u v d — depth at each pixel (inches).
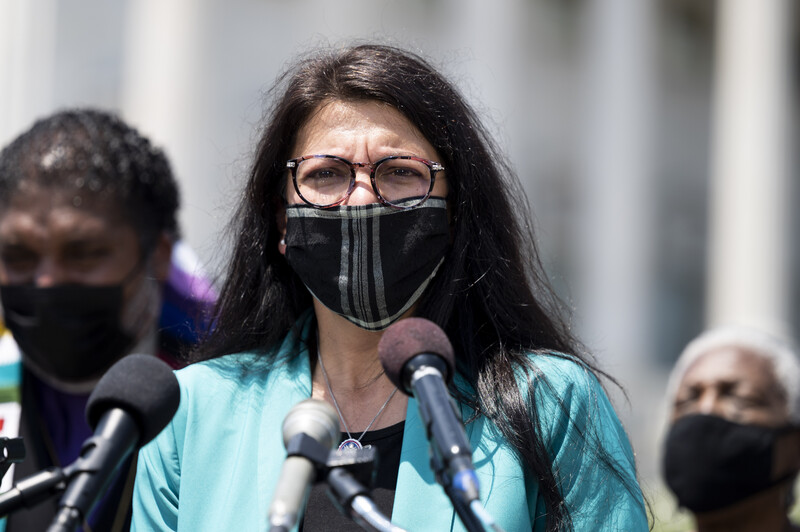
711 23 1311.5
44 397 375.6
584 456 244.7
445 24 1055.6
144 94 926.4
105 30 937.5
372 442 253.9
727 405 385.4
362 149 255.6
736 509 384.8
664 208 1251.2
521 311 274.4
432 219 257.3
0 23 908.0
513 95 1097.4
